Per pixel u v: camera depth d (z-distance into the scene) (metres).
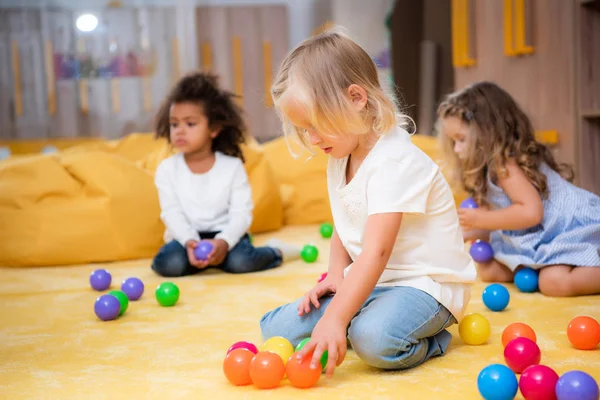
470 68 3.76
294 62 1.35
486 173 2.11
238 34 5.52
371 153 1.37
